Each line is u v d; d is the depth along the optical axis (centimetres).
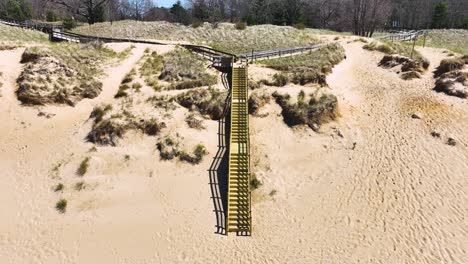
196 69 3300
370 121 2759
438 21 8500
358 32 6569
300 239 1877
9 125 2681
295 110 2719
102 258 1795
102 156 2439
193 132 2606
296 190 2216
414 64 3403
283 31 5138
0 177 2300
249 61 3534
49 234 1931
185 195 2186
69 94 2969
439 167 2275
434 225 1891
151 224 1994
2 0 7319
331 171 2334
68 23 5888
